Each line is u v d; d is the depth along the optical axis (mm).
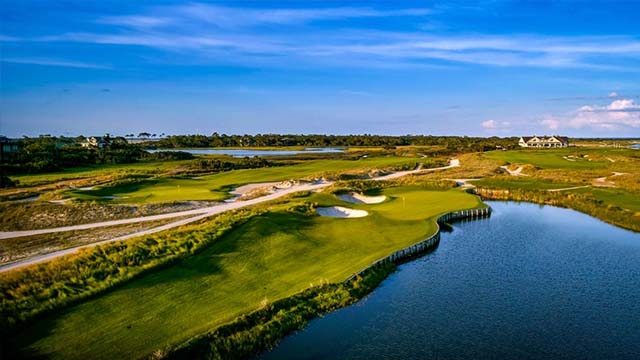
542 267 39406
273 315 28438
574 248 45438
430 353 25047
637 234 51375
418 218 55344
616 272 38125
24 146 144625
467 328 27969
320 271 35938
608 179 93562
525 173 107438
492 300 32281
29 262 35406
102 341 24312
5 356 22719
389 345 25953
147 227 48094
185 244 37781
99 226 48938
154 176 92000
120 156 135125
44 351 23266
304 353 25219
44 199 62688
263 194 72438
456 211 60000
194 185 82750
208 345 24609
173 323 26406
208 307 28688
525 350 25359
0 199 64750
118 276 31266
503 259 41844
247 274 34250
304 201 61344
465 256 42781
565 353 25047
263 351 25422
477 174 103938
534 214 63844
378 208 62812
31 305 26797
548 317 29391
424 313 30062
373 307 31094
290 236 42812
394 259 40688
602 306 31172
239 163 124188
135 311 27562
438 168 122875
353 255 40156
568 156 144125
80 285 29719
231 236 41031
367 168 113500
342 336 27047
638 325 28312
